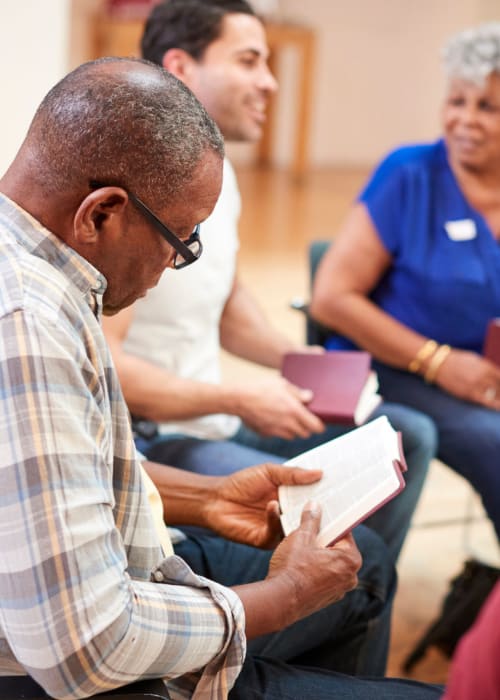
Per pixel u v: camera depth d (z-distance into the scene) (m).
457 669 0.90
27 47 2.76
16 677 1.09
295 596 1.28
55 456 0.99
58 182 1.06
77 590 0.99
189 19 2.00
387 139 9.01
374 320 2.40
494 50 2.30
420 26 8.72
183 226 1.12
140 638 1.05
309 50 7.86
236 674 1.18
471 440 2.30
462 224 2.42
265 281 5.09
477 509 3.03
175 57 2.02
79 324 1.06
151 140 1.05
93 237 1.08
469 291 2.42
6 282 1.02
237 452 1.87
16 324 0.99
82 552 1.00
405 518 2.16
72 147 1.05
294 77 8.29
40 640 0.99
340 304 2.41
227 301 2.21
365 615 1.61
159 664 1.08
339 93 8.62
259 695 1.32
